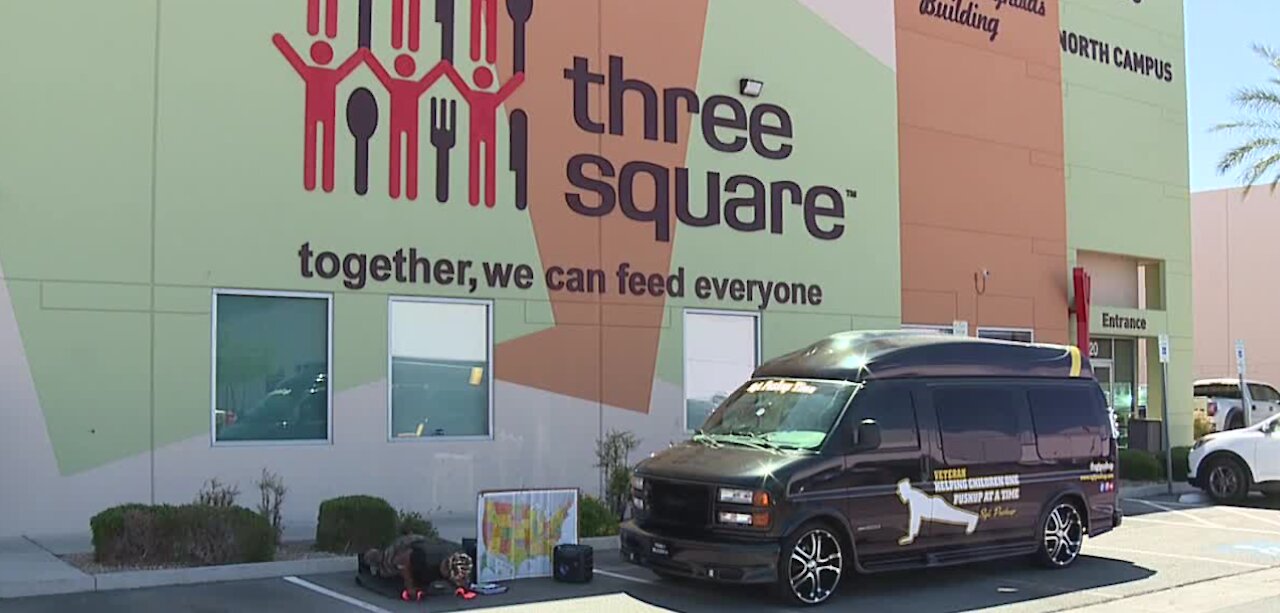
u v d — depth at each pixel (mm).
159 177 12898
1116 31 24562
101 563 10469
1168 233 25531
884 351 10984
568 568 10711
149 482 12633
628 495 14180
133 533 10500
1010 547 11398
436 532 12242
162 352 12789
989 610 9859
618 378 16000
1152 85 25328
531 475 15148
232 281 13242
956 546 10898
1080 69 23688
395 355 14336
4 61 12180
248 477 13188
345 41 14125
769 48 17984
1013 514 11391
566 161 15695
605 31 16172
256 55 13547
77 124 12500
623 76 16312
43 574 9945
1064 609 9938
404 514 12891
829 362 11016
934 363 11125
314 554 11359
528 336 15258
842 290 18609
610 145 16125
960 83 21203
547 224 15477
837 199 18672
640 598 10070
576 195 15758
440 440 14508
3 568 10234
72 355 12328
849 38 19031
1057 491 11828
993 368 11602
